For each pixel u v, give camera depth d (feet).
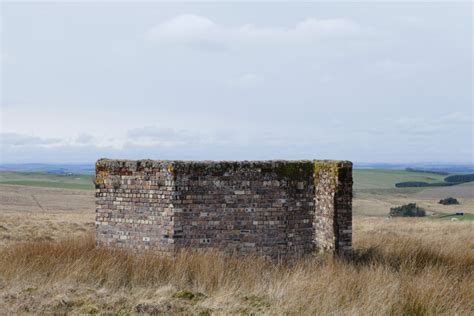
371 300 27.37
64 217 111.86
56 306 27.37
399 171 517.14
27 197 229.66
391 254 45.27
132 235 39.47
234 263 36.04
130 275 33.73
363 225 96.32
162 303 27.81
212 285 31.86
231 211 39.29
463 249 52.01
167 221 37.86
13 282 31.24
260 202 40.06
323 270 34.06
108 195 40.45
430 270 36.88
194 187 38.27
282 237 40.75
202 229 38.55
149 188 38.65
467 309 28.43
